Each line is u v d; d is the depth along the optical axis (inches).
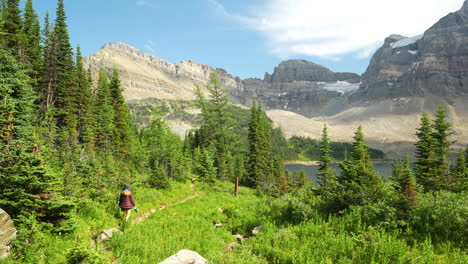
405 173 373.1
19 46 1432.1
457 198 352.2
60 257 249.8
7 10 1488.7
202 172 1171.9
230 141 2031.3
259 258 287.7
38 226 267.3
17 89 649.0
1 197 267.9
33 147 311.1
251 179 1672.0
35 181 276.5
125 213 438.3
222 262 262.5
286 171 1756.9
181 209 583.2
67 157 484.4
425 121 1029.2
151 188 800.9
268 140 2252.7
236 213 541.0
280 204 510.0
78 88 1614.2
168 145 1359.5
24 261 227.5
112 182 611.5
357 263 257.8
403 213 345.1
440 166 956.6
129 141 1633.9
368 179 455.2
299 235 357.4
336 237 323.0
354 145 741.3
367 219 363.9
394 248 260.5
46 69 1555.1
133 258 274.4
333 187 480.4
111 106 1759.4
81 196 413.7
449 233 296.4
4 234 226.5
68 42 1663.4
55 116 1515.7
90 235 338.6
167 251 299.7
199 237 368.2
